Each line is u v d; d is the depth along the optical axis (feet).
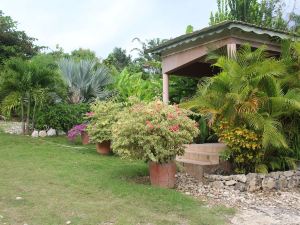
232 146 25.21
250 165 25.99
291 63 28.17
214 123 26.22
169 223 16.94
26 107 48.08
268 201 21.94
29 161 29.37
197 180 26.04
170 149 22.80
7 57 69.72
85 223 16.48
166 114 23.68
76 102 50.42
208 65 40.11
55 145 38.34
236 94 24.06
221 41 29.78
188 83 41.55
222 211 19.11
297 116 27.61
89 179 23.91
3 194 20.29
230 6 55.83
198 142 34.24
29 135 44.86
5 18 73.31
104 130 34.01
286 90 28.04
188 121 23.99
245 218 18.35
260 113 25.32
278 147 25.18
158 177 23.07
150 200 20.01
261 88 26.03
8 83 43.16
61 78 47.11
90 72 51.06
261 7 55.52
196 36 30.99
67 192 21.03
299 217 18.86
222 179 24.64
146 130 22.57
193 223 17.12
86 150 36.65
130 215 17.67
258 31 29.53
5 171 25.73
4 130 49.34
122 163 30.30
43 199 19.62
